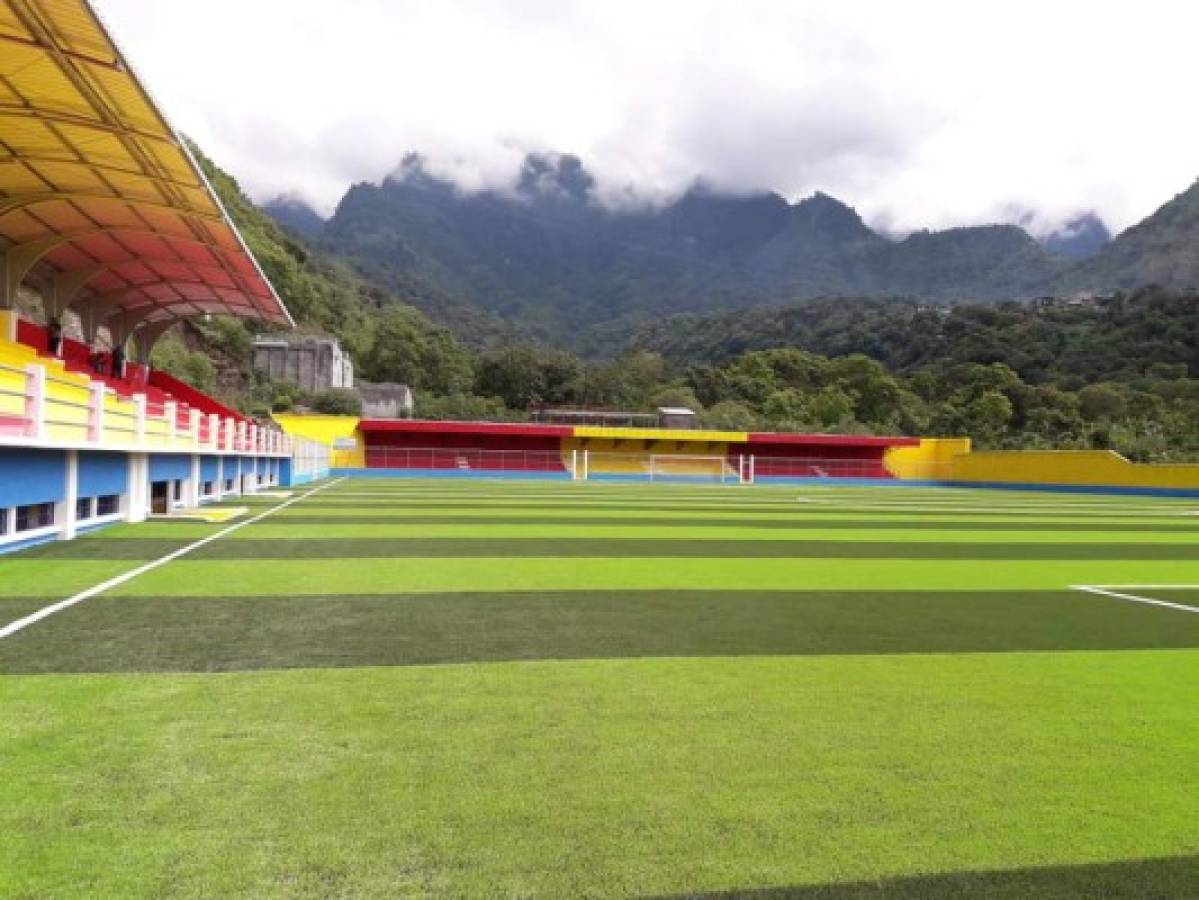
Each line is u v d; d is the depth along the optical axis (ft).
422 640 19.36
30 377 29.68
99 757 11.66
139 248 54.60
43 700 14.17
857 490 139.54
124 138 35.88
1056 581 32.42
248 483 78.07
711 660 18.22
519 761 11.93
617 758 12.13
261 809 10.13
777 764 12.05
